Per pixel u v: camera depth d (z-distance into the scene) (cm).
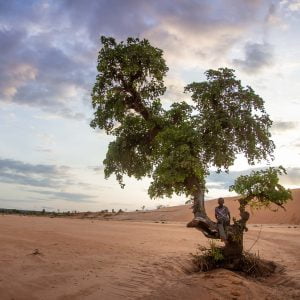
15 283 1062
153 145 1916
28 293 1013
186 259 1684
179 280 1313
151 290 1171
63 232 2362
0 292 983
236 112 1764
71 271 1283
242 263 1606
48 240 1897
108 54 1805
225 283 1280
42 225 2830
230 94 1772
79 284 1144
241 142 1775
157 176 1645
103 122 1920
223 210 1609
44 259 1408
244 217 1608
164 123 1809
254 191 1550
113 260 1548
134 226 3909
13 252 1472
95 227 3216
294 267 1678
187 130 1648
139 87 1888
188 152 1591
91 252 1688
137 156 2005
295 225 6312
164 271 1432
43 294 1023
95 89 1856
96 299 1038
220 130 1711
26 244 1692
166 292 1158
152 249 1955
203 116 1720
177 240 2480
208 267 1600
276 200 1545
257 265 1609
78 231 2592
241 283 1300
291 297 1222
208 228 1609
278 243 2717
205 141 1716
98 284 1167
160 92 1903
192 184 1650
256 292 1254
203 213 1631
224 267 1595
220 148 1725
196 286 1236
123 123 1934
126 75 1834
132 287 1183
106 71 1833
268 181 1530
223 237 1560
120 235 2572
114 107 1855
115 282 1211
